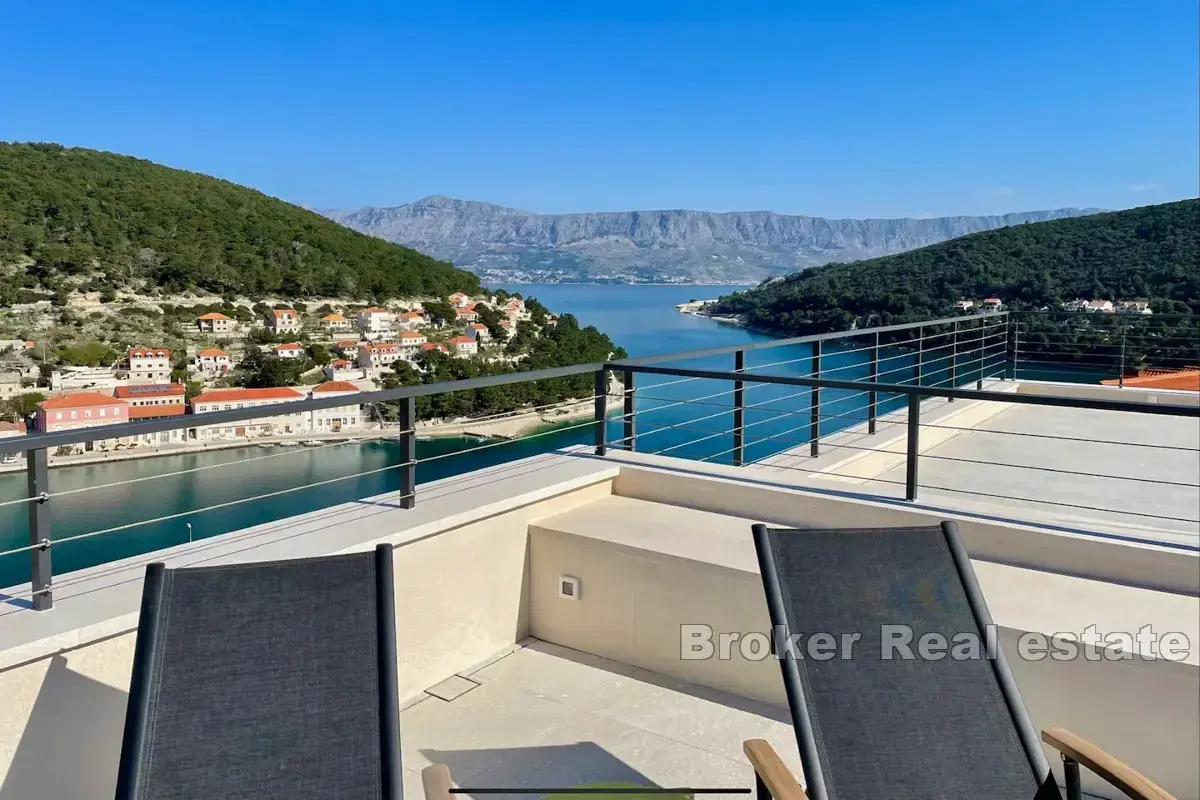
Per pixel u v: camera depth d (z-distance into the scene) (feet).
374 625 6.52
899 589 7.41
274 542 9.43
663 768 8.71
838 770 6.26
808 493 11.87
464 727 9.56
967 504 11.32
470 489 11.85
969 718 6.63
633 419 14.60
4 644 6.68
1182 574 9.43
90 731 7.30
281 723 5.91
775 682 9.97
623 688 10.52
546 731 9.48
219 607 6.45
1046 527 10.34
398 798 5.57
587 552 11.42
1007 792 6.23
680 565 10.54
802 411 16.72
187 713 5.87
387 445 84.69
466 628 11.05
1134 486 17.70
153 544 58.03
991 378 27.94
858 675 6.82
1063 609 8.96
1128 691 7.97
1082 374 26.96
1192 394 24.35
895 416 22.03
